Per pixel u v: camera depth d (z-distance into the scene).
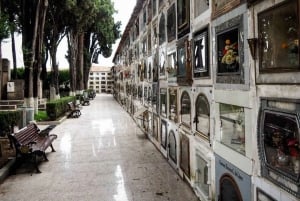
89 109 26.39
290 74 2.78
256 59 3.39
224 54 4.28
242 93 3.77
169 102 7.97
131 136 12.37
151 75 10.98
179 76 6.71
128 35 22.42
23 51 13.88
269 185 3.16
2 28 11.88
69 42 29.11
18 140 7.46
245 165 3.71
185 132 6.44
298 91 2.67
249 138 3.61
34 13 13.91
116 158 8.66
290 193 2.81
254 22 3.41
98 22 35.50
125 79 25.69
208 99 5.01
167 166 7.78
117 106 30.27
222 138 4.48
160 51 9.18
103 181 6.60
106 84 78.88
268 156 3.19
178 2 6.79
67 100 21.03
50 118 16.55
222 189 4.45
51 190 6.08
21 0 14.20
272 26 3.05
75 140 11.52
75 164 8.01
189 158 6.13
